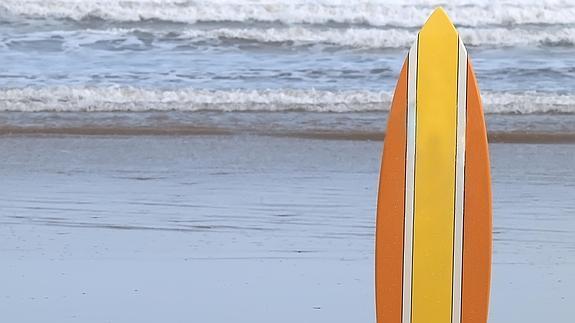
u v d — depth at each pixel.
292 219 17.69
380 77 27.73
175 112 24.94
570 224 17.61
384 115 25.00
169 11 31.94
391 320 9.77
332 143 22.80
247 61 28.67
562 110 25.53
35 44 29.50
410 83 9.58
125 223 17.47
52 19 31.28
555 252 16.28
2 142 22.47
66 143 22.52
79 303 13.97
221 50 29.44
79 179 20.03
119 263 15.55
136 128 23.78
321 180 20.09
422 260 9.65
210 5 32.34
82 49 29.27
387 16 32.75
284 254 15.98
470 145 9.52
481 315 9.63
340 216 17.91
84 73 27.47
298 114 24.94
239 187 19.55
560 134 23.86
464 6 33.56
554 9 33.41
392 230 9.68
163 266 15.42
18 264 15.44
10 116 24.38
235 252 16.08
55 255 15.89
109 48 29.44
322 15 32.47
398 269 9.70
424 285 9.66
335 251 16.17
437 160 9.55
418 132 9.57
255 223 17.47
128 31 30.55
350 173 20.62
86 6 31.52
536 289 14.73
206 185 19.69
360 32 30.44
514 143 23.09
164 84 26.75
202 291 14.44
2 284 14.61
